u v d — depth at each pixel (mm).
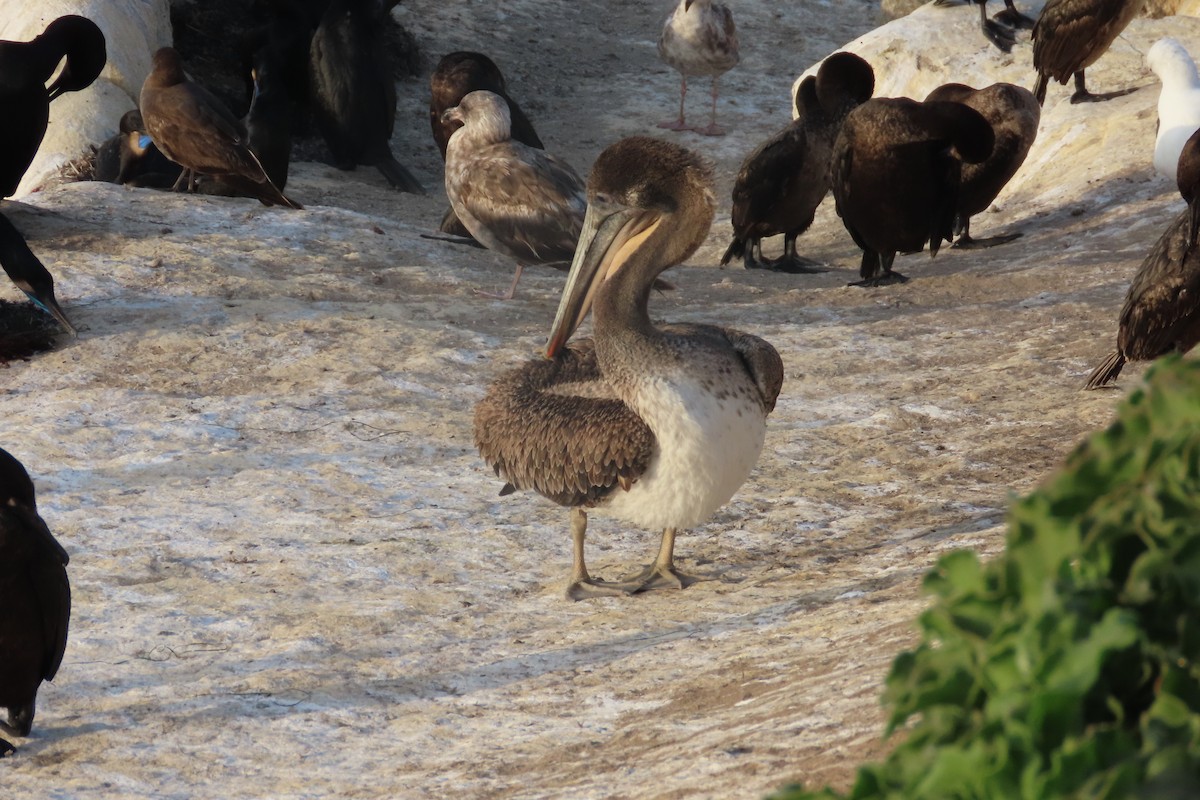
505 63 39156
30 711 8523
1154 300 12789
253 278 19562
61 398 15633
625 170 9508
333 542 11922
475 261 22062
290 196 28781
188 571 11312
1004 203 25156
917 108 19078
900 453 13531
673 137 34031
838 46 41406
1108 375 14117
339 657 9617
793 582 10578
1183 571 2588
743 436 9516
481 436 10344
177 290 18859
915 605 8953
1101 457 2848
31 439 14406
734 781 6105
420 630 10117
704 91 37531
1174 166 21141
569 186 19203
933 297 19672
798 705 7285
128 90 29344
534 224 18859
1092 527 2729
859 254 24719
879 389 15562
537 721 8305
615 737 7758
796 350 17234
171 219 21641
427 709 8695
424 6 42156
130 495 13039
